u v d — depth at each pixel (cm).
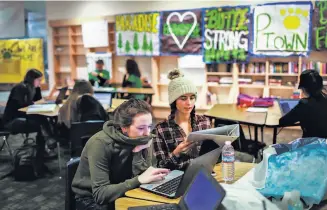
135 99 193
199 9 657
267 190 162
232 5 635
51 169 443
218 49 649
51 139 469
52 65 855
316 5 566
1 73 883
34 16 923
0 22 893
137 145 188
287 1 591
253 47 619
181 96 231
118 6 754
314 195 158
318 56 596
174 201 173
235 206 144
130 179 187
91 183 185
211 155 183
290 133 602
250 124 356
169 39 695
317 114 311
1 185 397
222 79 653
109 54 768
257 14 607
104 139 187
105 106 456
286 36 591
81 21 795
